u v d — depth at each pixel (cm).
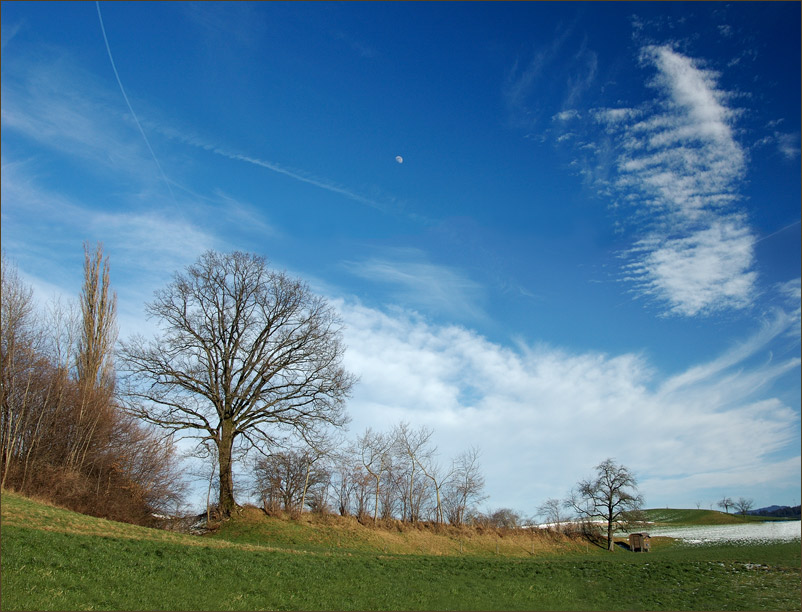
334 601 2197
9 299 3638
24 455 3503
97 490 3709
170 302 4219
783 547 4709
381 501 5659
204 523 4319
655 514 12769
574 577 3072
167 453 4178
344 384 4459
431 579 2719
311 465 5047
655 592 2708
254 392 4325
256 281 4412
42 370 3791
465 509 6119
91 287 4231
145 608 1850
